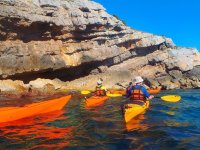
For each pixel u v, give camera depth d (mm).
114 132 7684
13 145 6652
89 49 26438
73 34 25172
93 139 7039
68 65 24828
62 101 12172
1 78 20500
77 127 8445
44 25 22641
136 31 30406
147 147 6316
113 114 10711
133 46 29922
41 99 16375
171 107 12312
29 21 21219
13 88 20203
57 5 24047
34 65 22328
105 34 27359
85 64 26828
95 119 9664
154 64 30781
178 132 7598
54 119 9758
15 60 21016
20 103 14422
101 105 13438
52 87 22969
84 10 26125
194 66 31375
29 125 8820
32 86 21906
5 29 20203
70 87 24906
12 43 21000
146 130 7832
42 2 23109
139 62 30203
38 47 22703
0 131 8062
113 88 26328
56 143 6762
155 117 9719
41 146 6527
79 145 6551
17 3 21016
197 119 9469
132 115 9297
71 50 25125
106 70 28312
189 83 28703
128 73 28859
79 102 15008
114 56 28531
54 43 23875
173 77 30000
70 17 24672
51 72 25000
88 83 26281
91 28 26250
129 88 10742
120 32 28562
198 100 15789
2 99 16312
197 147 6305
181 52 31594
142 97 10250
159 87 28000
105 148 6293
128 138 7039
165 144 6520
